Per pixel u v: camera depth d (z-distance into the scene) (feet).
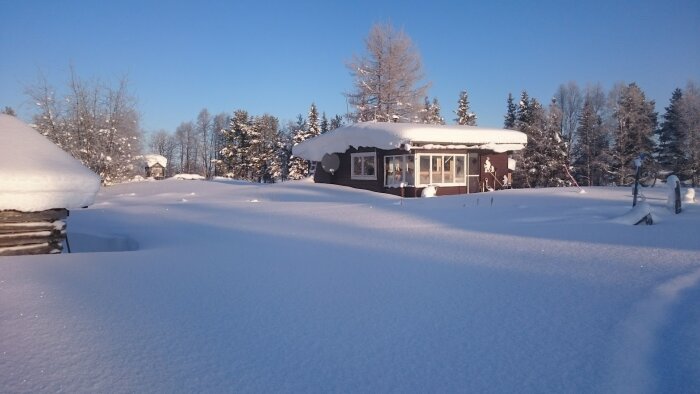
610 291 17.02
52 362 11.50
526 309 15.28
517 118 192.44
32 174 26.58
